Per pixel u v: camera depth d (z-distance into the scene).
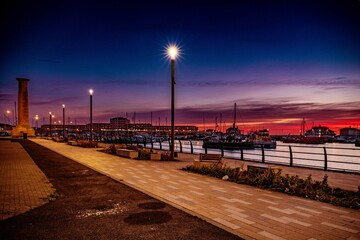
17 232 5.45
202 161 13.36
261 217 6.30
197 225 5.82
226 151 50.19
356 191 8.59
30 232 5.45
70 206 7.21
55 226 5.78
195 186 9.66
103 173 12.49
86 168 14.23
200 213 6.59
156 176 11.70
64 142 45.12
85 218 6.28
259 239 5.09
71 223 5.96
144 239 5.12
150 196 8.24
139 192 8.77
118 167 14.57
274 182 9.42
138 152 19.97
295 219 6.18
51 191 8.88
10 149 27.67
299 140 100.56
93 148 30.22
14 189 9.16
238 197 8.10
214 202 7.55
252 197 8.11
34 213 6.63
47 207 7.12
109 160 18.02
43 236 5.26
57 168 14.23
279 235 5.28
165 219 6.20
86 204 7.41
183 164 15.92
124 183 10.18
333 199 7.61
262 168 11.02
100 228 5.67
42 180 10.80
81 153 23.50
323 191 8.56
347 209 6.96
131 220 6.14
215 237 5.20
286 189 8.68
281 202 7.57
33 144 37.62
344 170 14.34
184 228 5.66
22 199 7.88
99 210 6.88
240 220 6.11
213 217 6.30
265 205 7.27
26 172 12.79
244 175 10.84
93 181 10.62
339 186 9.91
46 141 48.34
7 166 14.85
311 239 5.11
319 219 6.19
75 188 9.36
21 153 23.09
